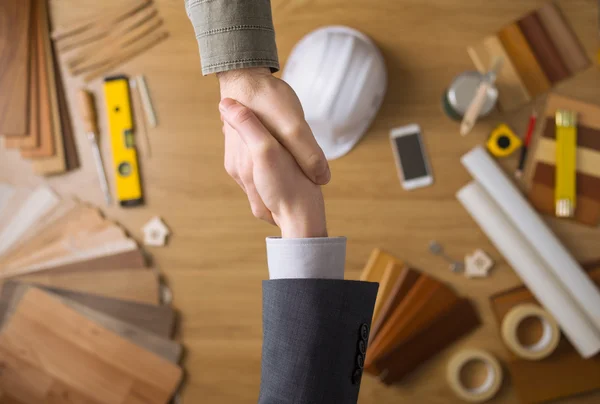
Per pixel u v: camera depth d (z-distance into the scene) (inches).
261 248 45.6
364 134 45.4
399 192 45.4
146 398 44.9
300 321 14.2
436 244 45.1
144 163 46.2
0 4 46.5
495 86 45.4
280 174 15.6
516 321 43.8
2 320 45.7
